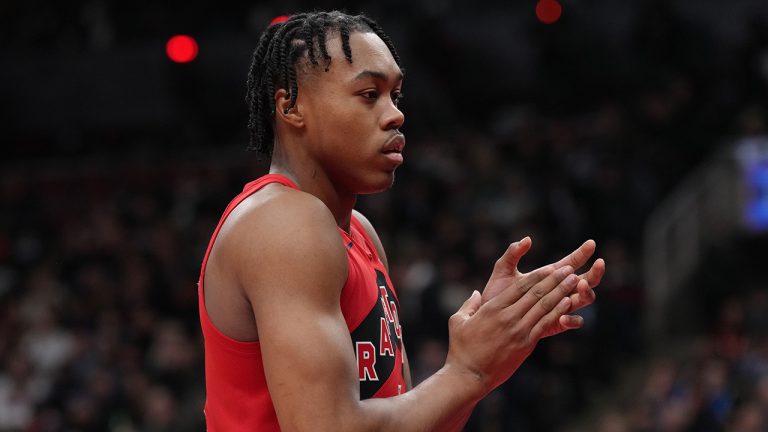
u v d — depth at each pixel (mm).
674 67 37250
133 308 32719
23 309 34125
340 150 6512
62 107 44938
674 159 34656
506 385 27766
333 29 6543
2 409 30844
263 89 6824
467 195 33531
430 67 42812
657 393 26312
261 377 6488
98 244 36031
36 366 31984
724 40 42781
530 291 6344
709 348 27906
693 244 33562
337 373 5875
